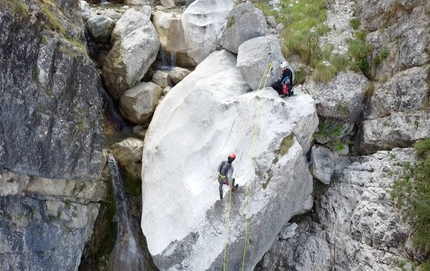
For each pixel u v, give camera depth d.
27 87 8.70
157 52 15.06
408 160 9.88
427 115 9.77
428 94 9.86
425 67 10.05
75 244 11.09
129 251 12.47
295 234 12.40
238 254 10.05
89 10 15.43
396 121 10.45
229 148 10.77
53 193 10.42
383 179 10.26
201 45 15.09
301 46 13.08
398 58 11.07
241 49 12.54
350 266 10.50
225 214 9.95
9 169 9.03
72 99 9.88
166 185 11.62
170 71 14.92
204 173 10.95
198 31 15.05
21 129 8.82
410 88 10.27
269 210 10.02
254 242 10.16
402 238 9.30
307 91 12.44
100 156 10.96
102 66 14.84
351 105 11.73
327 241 11.51
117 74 14.16
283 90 11.27
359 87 11.86
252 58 11.86
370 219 10.11
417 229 9.00
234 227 9.88
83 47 10.71
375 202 10.17
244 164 10.28
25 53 8.56
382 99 11.10
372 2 12.82
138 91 14.01
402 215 9.40
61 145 9.70
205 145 11.32
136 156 12.94
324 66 12.21
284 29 14.53
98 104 10.71
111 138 14.02
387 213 9.75
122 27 14.81
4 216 9.55
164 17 15.88
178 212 10.81
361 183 11.02
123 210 12.83
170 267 10.61
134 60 14.00
